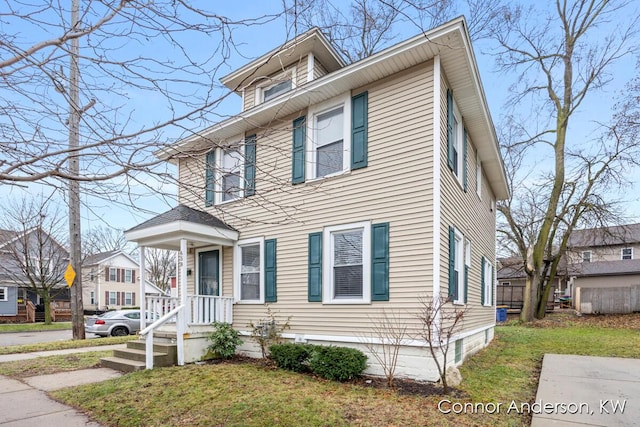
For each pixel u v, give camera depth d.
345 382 5.90
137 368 6.90
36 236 23.28
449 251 6.77
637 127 16.23
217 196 9.66
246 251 8.91
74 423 4.39
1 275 24.53
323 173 7.82
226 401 4.91
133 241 9.16
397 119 6.86
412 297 6.23
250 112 8.42
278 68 9.80
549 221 17.34
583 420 4.23
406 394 5.23
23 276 24.95
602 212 17.39
